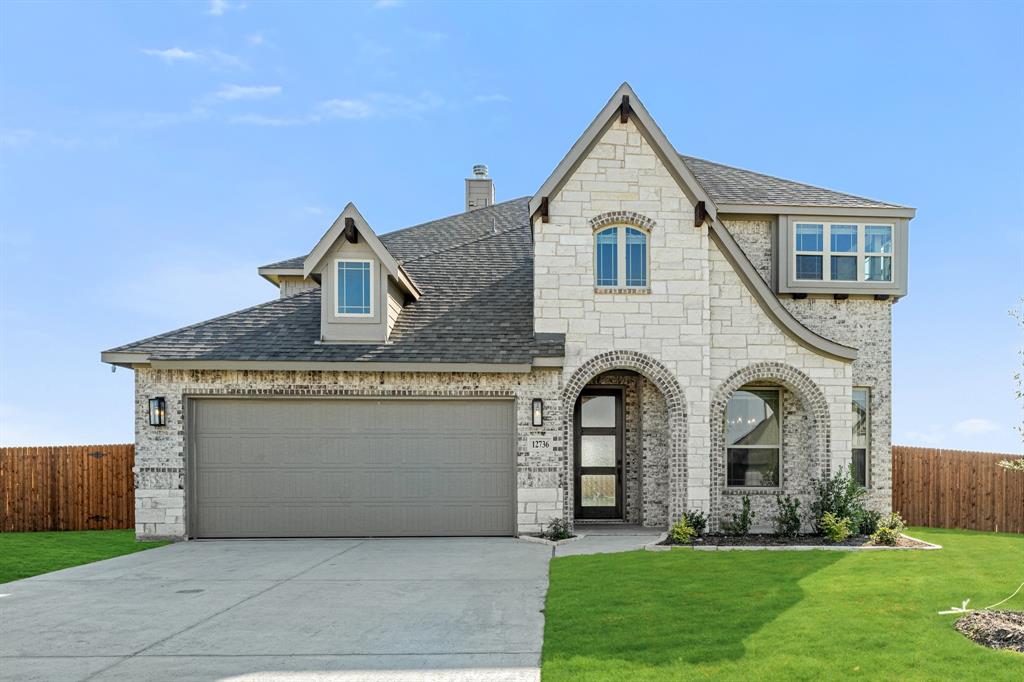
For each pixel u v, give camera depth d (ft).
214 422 42.93
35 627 23.25
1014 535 46.52
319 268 44.27
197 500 42.68
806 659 18.54
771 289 49.98
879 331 50.21
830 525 39.11
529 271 53.78
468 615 24.08
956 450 52.42
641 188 44.39
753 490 45.70
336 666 18.95
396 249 60.90
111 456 52.85
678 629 21.54
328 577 30.86
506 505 43.24
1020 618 22.29
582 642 20.45
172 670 18.86
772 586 27.30
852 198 51.80
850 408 44.01
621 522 47.47
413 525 43.04
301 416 43.19
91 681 18.12
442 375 43.21
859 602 24.64
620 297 44.06
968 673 17.44
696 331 43.93
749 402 47.26
